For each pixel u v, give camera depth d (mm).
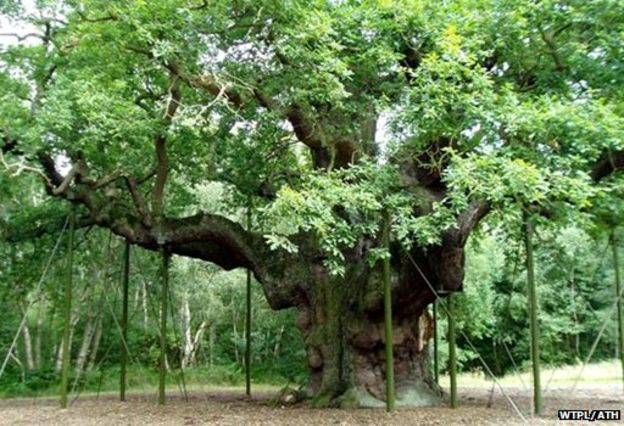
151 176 14914
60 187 13516
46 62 13359
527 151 8992
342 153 12180
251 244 13656
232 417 11211
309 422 10250
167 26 10047
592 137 8852
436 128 9648
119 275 23969
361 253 13219
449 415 10906
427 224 9070
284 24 10203
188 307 31656
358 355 12625
